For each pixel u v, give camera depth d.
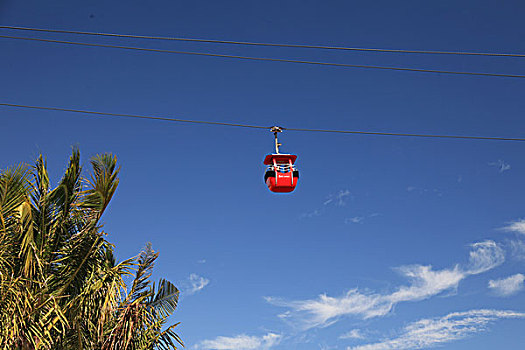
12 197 16.66
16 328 15.62
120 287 17.42
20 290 16.16
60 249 17.33
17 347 15.90
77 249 17.31
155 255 18.19
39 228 17.17
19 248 16.67
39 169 17.61
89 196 17.80
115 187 18.03
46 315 16.41
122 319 17.22
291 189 19.42
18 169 16.75
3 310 15.88
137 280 17.91
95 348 17.06
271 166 19.48
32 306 16.27
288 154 19.39
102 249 17.98
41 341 16.09
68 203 17.62
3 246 16.36
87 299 17.09
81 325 17.06
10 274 16.50
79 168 17.92
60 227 17.42
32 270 16.64
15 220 16.72
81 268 17.30
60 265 17.20
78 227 17.72
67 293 17.12
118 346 17.03
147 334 17.52
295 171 19.47
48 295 16.55
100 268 17.64
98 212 17.92
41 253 17.02
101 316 17.09
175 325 17.84
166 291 18.27
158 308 18.16
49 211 17.45
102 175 17.94
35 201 17.33
